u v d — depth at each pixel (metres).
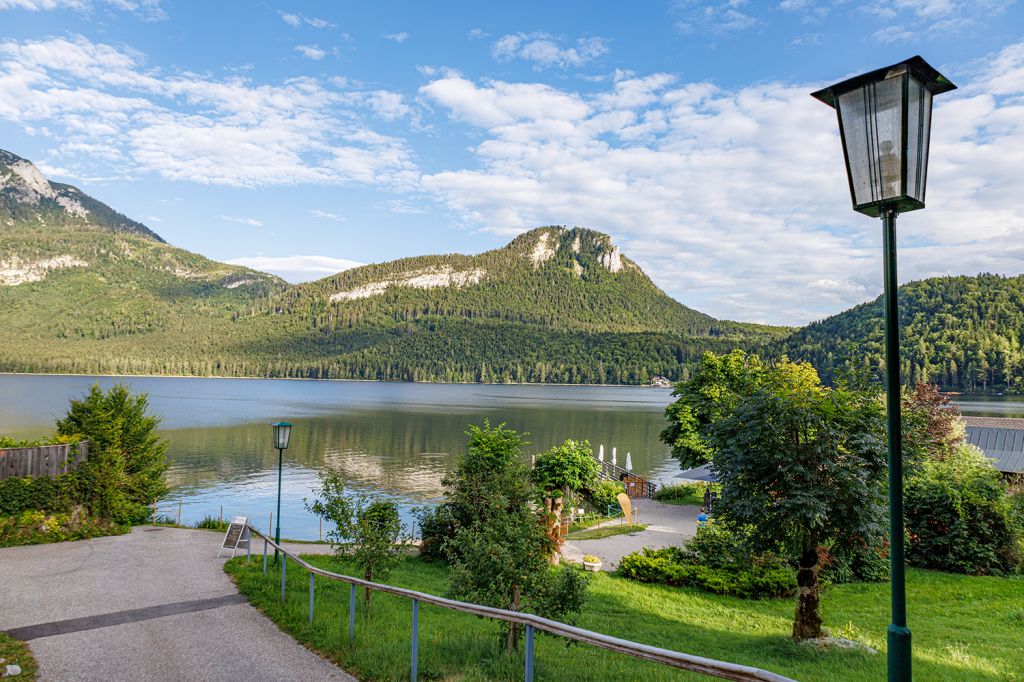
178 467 59.00
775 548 12.88
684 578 19.22
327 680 8.56
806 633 12.54
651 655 4.89
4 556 18.55
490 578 10.16
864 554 13.07
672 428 38.09
